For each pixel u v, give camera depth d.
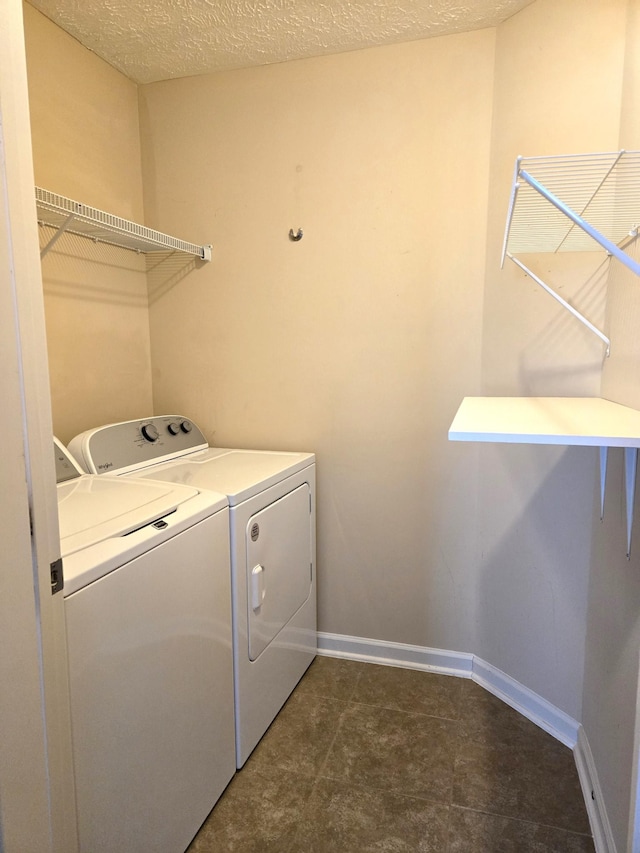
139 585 1.08
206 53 1.91
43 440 0.77
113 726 1.01
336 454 2.12
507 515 1.83
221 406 2.24
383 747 1.66
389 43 1.85
